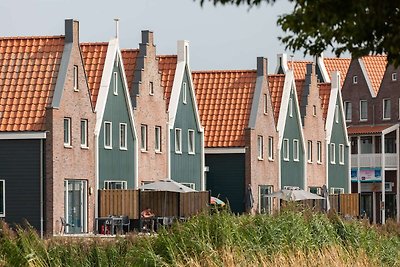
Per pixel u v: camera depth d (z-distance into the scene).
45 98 101.31
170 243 56.69
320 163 151.12
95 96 109.19
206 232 57.81
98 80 110.19
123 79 112.44
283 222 61.94
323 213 70.06
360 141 181.62
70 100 102.94
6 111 101.12
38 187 99.69
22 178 100.06
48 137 99.75
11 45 104.75
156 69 118.94
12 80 102.88
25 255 54.06
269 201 134.88
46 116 99.94
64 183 101.69
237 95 132.62
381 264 67.38
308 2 25.97
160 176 119.38
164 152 120.06
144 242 56.88
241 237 59.22
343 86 184.00
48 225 99.44
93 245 56.59
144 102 116.19
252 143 129.88
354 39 26.61
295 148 143.12
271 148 136.25
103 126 108.62
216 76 134.38
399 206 178.50
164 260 56.41
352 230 69.12
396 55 26.67
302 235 62.59
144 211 108.12
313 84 149.50
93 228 105.81
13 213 100.06
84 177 105.06
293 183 142.12
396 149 180.00
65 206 101.81
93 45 112.44
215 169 130.75
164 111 120.19
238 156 130.25
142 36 117.12
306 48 27.34
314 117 149.25
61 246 55.75
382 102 180.50
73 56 103.88
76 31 104.56
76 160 103.75
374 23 25.84
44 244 55.50
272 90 140.88
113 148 110.38
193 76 134.88
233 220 60.41
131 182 113.62
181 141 123.94
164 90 123.56
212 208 61.00
